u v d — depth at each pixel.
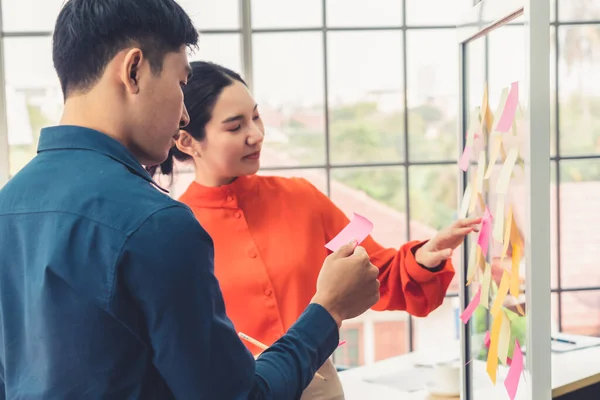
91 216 0.90
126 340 0.91
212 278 0.93
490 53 1.45
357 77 3.06
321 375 1.59
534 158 1.17
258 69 2.93
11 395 0.97
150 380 0.93
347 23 2.98
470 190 1.61
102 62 0.96
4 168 2.79
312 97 3.10
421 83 3.26
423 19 3.06
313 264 1.68
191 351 0.90
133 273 0.88
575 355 1.58
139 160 1.05
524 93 1.20
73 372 0.91
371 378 2.21
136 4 0.95
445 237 1.60
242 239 1.67
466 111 1.68
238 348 0.96
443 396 2.00
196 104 1.61
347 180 4.45
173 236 0.89
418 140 4.00
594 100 2.83
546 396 1.20
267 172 3.01
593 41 2.85
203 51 2.82
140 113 0.98
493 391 1.48
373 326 5.86
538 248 1.18
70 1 0.98
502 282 1.37
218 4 2.80
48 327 0.91
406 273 1.68
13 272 0.97
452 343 2.65
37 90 2.91
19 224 0.95
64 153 0.97
